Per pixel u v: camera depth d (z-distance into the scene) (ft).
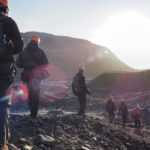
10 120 32.32
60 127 35.27
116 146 38.09
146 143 44.11
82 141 33.96
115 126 47.98
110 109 99.09
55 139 30.91
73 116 44.19
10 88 16.53
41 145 27.99
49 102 204.33
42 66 34.86
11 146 24.73
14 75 16.76
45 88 317.22
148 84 311.27
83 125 40.09
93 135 37.50
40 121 34.17
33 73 34.60
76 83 52.16
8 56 16.21
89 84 339.36
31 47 34.86
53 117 39.65
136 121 96.02
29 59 34.60
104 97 279.69
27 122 32.55
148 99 205.05
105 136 39.75
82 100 52.85
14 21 16.58
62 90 307.17
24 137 28.55
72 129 36.63
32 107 35.27
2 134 16.24
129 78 328.08
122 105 98.22
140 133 54.85
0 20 16.25
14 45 16.40
